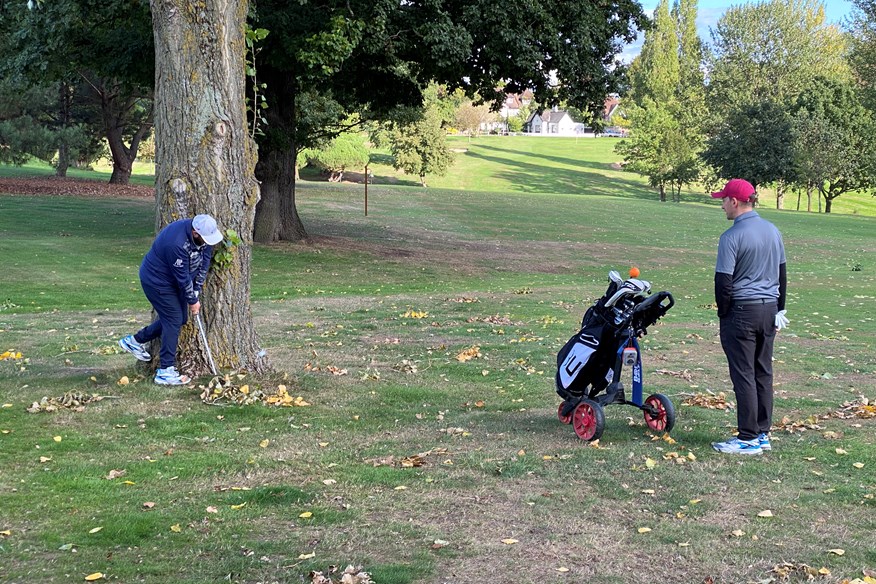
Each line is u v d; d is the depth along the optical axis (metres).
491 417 7.28
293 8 19.33
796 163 64.38
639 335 6.55
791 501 5.08
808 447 6.30
